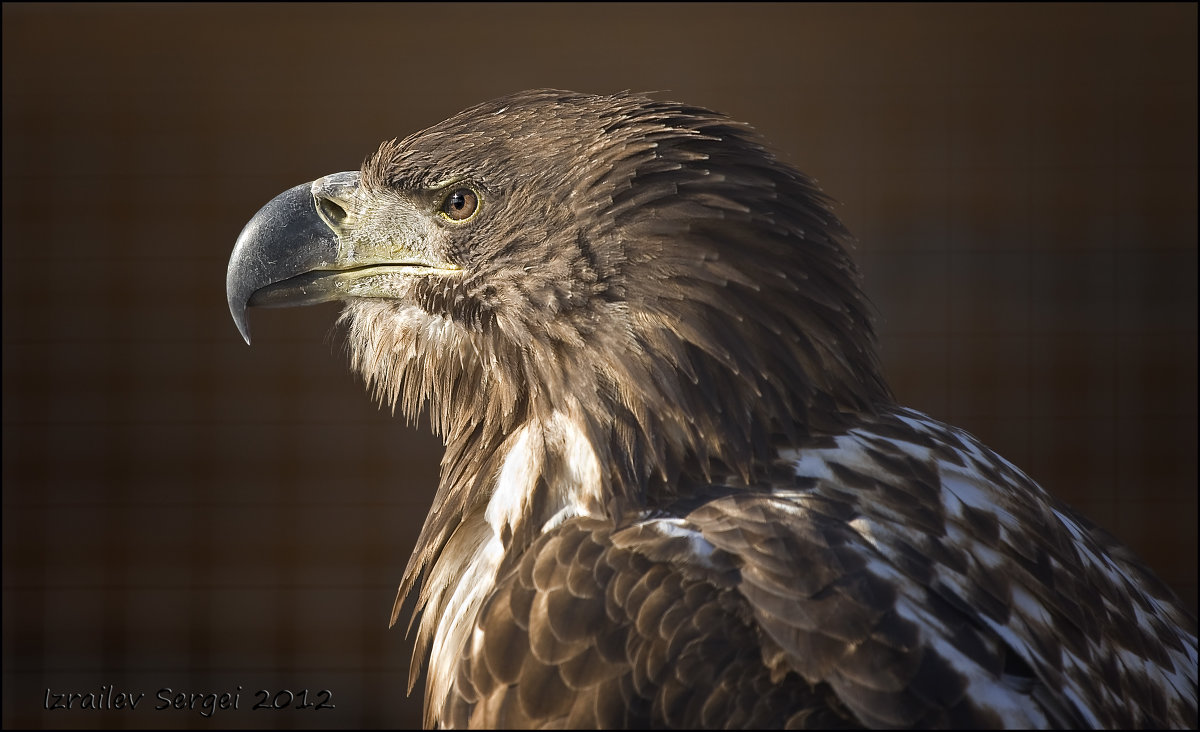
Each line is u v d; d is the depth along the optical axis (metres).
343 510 13.86
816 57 13.89
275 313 14.06
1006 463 5.32
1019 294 13.80
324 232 5.95
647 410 4.99
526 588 4.64
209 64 14.16
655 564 4.52
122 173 14.11
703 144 5.32
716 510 4.71
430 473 13.88
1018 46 13.92
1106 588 4.90
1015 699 4.20
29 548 13.80
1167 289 13.73
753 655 4.29
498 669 4.50
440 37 14.06
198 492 13.88
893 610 4.31
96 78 14.14
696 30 13.89
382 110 14.03
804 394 5.09
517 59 13.94
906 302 13.84
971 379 13.77
